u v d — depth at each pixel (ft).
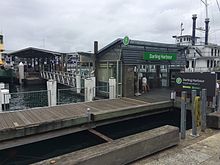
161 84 57.88
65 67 94.43
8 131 23.44
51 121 26.35
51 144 28.02
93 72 53.72
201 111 20.30
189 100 36.65
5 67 112.16
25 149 26.25
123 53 45.47
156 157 14.40
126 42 43.45
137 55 47.65
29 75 108.88
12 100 53.88
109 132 33.50
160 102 38.68
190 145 16.58
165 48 53.78
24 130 24.44
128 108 33.76
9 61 137.69
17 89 90.43
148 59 48.32
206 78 33.91
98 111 31.91
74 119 28.25
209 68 111.14
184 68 59.31
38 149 27.17
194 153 15.08
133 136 14.64
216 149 15.81
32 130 24.99
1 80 104.53
